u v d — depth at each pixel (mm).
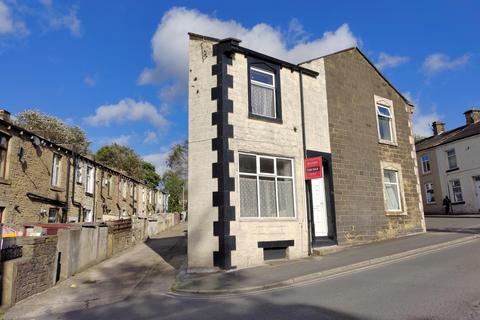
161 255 16750
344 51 17109
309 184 14234
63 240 12062
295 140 14266
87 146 46125
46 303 9188
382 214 16578
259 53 13750
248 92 13312
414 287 7891
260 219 12688
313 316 6418
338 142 15727
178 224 43406
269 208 13188
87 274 12789
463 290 7340
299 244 13430
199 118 12766
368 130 17141
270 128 13617
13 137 18078
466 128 34062
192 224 12188
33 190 19500
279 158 13781
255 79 13898
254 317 6645
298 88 14969
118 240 18297
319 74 15805
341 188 15367
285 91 14477
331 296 7719
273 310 7031
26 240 10055
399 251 12711
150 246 20406
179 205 58906
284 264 12023
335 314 6438
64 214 22672
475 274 8633
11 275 9008
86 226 14633
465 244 13727
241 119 12898
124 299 9352
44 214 20312
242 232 12172
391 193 17703
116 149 55938
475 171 30922
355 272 10312
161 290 10164
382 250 13234
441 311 6172
